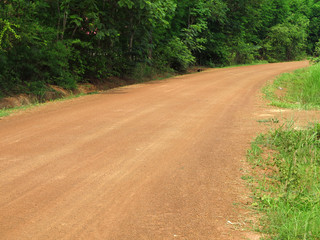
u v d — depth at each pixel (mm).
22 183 4621
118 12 18234
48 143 6473
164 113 9516
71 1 15562
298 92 14820
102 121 8398
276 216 3658
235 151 6074
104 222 3605
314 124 7441
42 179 4758
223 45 34219
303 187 4578
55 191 4379
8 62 12672
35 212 3822
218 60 33344
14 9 12617
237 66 32469
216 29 33594
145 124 8148
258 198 4215
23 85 13031
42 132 7285
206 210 3889
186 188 4504
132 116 9047
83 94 14109
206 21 30953
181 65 25219
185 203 4059
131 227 3502
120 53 19062
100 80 17391
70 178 4809
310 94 13914
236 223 3607
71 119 8625
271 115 9141
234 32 36125
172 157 5766
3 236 3316
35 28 13258
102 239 3277
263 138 6781
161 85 16672
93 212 3830
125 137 6961
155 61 22516
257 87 16016
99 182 4684
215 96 12992
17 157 5652
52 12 16188
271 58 46500
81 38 17516
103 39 17156
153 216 3736
